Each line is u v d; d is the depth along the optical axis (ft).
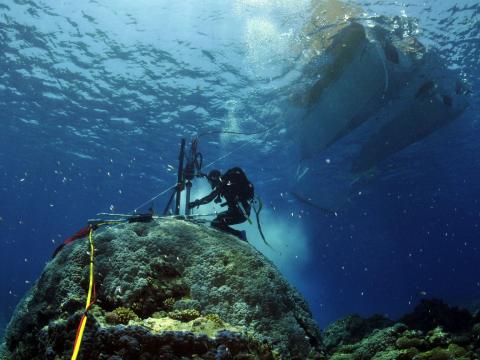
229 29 56.39
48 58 65.46
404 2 50.03
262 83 63.62
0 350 16.06
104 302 15.06
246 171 104.37
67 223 211.82
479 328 17.08
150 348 11.30
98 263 16.02
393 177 116.47
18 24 58.54
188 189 23.35
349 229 176.45
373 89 52.39
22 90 76.38
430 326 22.56
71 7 55.62
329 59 52.65
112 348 11.21
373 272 324.19
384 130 70.18
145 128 85.05
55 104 80.07
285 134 74.95
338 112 57.52
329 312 231.71
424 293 24.49
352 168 86.43
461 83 61.36
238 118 74.69
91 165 114.93
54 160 115.34
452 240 240.94
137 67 65.62
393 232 196.44
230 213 21.50
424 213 166.30
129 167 111.24
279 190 118.01
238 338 12.26
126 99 74.54
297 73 57.82
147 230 18.25
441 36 56.49
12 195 170.19
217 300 15.70
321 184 92.79
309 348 15.25
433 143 92.89
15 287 192.24
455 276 386.11
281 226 160.56
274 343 14.56
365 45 49.55
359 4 49.90
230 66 62.39
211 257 17.03
